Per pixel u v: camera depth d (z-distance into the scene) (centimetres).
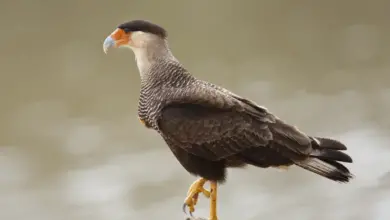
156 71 832
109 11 2894
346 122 1973
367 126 1934
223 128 797
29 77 2336
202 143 803
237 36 2764
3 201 1627
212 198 837
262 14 2977
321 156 800
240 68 2438
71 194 1656
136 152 1803
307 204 1573
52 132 1959
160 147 1862
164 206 1587
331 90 2233
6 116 2058
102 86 2267
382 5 3095
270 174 1717
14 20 2822
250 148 800
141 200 1617
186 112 805
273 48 2631
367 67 2441
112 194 1636
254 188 1652
